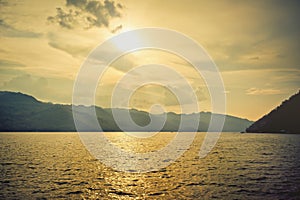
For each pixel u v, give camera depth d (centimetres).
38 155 5891
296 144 9312
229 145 9306
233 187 2833
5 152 6481
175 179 3297
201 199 2397
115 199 2427
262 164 4594
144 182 3122
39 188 2769
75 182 3091
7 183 2970
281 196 2466
